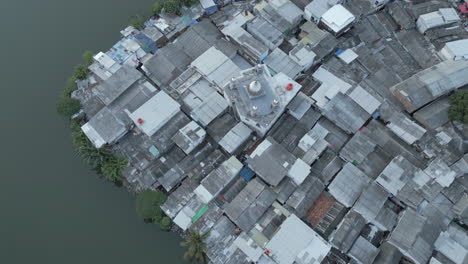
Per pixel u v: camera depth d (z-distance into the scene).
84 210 77.19
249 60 87.19
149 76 87.06
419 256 63.91
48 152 82.75
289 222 67.94
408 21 88.94
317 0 88.00
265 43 86.94
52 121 86.25
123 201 78.25
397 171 70.88
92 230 75.38
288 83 75.75
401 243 65.00
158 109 78.06
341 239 66.62
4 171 80.38
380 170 73.69
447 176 70.06
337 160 75.81
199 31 89.00
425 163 74.62
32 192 78.62
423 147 75.12
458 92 78.00
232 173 73.19
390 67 86.00
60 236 74.75
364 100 79.31
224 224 71.06
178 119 79.25
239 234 70.06
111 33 98.31
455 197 70.31
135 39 87.50
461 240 67.81
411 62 86.50
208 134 79.69
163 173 75.88
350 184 71.62
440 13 88.50
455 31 88.12
